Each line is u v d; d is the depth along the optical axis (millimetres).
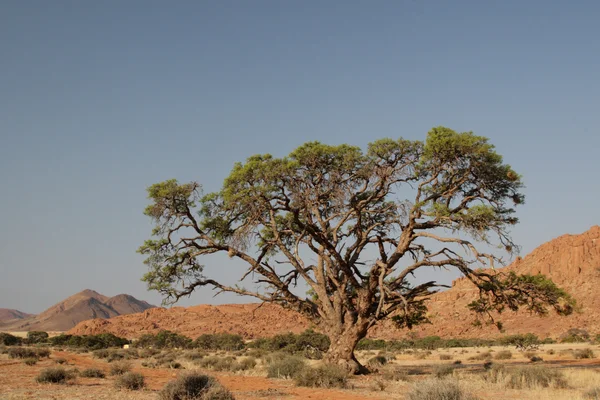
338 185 27125
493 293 28359
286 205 27578
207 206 30047
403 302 26484
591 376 23062
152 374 29641
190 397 15352
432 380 15398
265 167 26484
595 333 98938
